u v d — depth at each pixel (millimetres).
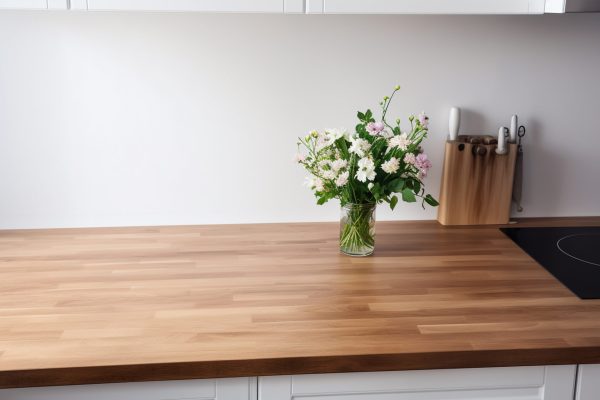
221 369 1336
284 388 1397
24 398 1346
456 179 2098
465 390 1443
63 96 1982
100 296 1610
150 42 1971
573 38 2084
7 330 1439
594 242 1990
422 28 2039
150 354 1347
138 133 2033
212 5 1658
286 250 1917
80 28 1939
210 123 2047
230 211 2121
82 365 1306
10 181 2027
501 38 2068
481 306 1575
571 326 1482
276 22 1994
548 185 2193
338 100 2068
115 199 2076
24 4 1613
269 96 2045
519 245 1963
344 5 1691
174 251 1901
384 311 1545
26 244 1942
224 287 1666
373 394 1426
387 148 1895
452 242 1991
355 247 1865
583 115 2146
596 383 1444
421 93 2088
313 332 1443
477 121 2127
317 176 1854
